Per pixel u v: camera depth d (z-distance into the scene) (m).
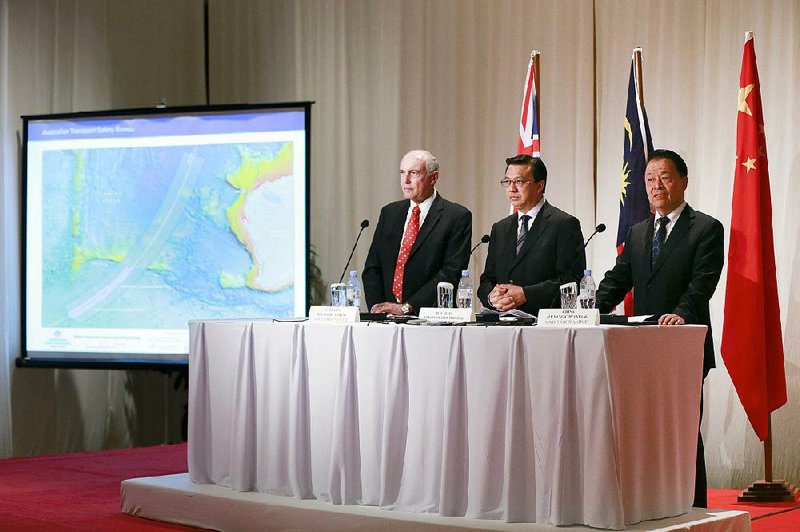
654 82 5.50
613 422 3.09
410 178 4.83
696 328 3.49
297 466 3.72
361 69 6.66
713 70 5.30
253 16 7.16
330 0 6.80
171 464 5.65
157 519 4.05
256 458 3.91
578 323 3.24
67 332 6.38
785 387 4.67
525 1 5.99
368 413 3.57
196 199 6.29
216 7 7.24
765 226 4.67
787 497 4.66
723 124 5.26
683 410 3.45
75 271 6.37
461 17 6.26
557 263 4.13
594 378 3.11
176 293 6.29
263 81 7.12
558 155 5.81
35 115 6.41
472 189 6.17
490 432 3.27
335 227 6.76
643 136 5.10
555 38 5.86
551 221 4.18
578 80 5.77
